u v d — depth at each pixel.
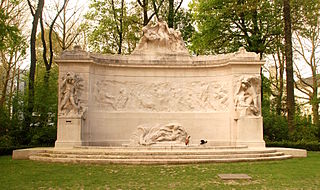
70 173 13.09
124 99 24.12
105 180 11.70
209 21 31.28
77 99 21.88
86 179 11.89
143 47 25.06
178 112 24.27
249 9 28.58
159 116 24.12
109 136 23.36
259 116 21.88
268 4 29.73
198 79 24.69
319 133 27.28
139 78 24.62
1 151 21.92
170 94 24.55
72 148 19.50
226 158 16.39
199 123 24.05
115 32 35.03
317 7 29.55
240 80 22.31
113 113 23.72
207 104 24.27
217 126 23.64
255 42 30.31
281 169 14.06
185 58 24.78
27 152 18.53
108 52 35.44
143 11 34.22
